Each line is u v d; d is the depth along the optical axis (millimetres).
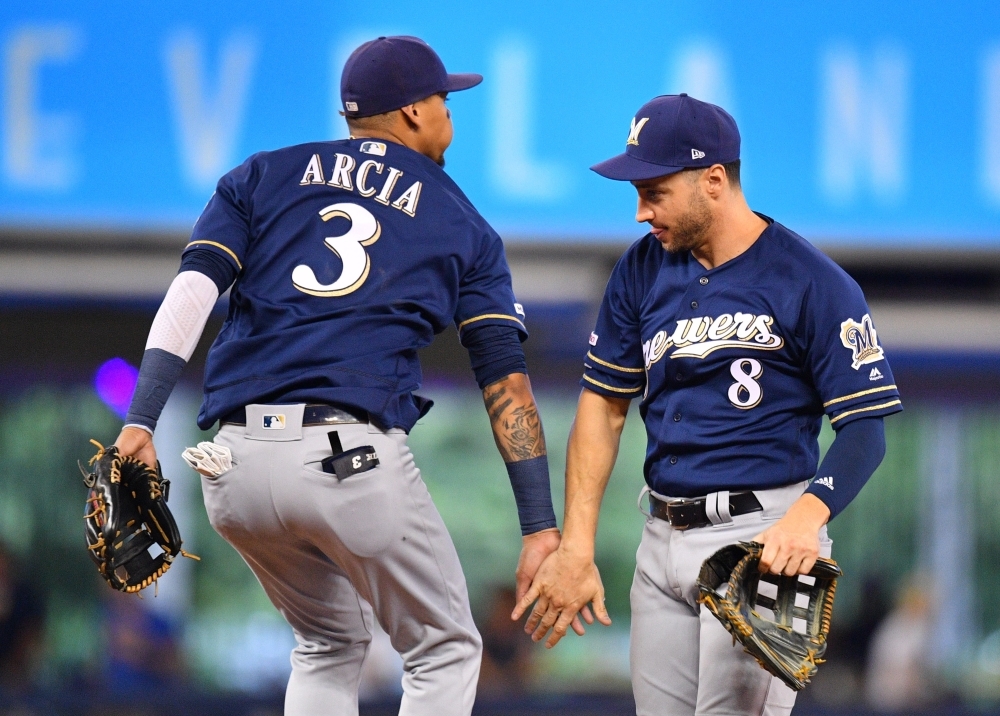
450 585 10391
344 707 11117
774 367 10492
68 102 23922
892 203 23875
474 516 55906
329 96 23797
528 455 10953
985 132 23641
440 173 10883
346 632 11086
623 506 54219
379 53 10820
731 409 10516
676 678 10883
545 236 24047
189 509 46281
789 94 23891
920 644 34219
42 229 23844
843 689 34188
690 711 10875
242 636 44125
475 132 24000
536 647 40250
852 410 10180
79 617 38844
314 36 23797
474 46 23938
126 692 20609
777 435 10492
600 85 23906
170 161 23938
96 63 23938
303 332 9945
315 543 10141
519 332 11023
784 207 23984
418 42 11039
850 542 45344
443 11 23875
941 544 44406
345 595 10984
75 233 23906
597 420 11562
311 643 11203
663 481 10773
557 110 23953
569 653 44906
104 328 25484
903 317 24969
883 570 44875
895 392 10305
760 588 10148
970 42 23641
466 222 10672
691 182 10562
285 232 10297
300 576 10656
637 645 11078
